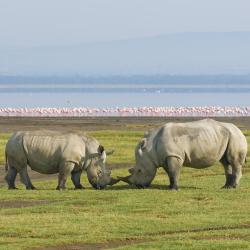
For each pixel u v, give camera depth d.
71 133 103.19
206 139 100.38
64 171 102.06
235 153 101.81
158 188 101.50
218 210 85.31
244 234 74.19
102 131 195.38
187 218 81.00
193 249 68.06
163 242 70.56
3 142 163.12
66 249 69.88
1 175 124.88
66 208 86.56
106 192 97.75
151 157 101.19
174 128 100.62
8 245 70.19
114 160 137.00
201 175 117.44
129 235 74.25
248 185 104.25
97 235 74.06
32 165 103.31
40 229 76.00
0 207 88.50
